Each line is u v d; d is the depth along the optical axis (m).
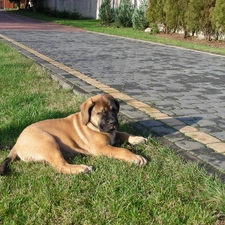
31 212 1.31
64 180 1.52
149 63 4.78
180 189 1.45
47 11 19.30
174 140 2.01
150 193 1.42
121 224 1.24
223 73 4.18
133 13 11.45
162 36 9.14
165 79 3.75
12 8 28.97
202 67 4.57
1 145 1.92
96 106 1.79
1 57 4.71
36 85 3.27
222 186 1.45
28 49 5.70
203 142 1.99
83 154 1.81
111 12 12.71
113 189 1.43
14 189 1.47
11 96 2.87
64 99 2.79
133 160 1.66
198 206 1.32
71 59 4.88
